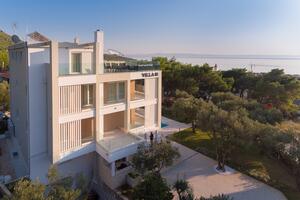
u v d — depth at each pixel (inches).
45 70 786.8
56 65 736.3
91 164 915.4
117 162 907.4
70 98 786.2
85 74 806.5
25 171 876.0
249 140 880.9
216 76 2094.0
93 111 854.5
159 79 1067.9
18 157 994.7
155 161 778.8
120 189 842.2
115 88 932.0
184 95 1649.9
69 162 845.2
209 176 925.8
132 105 977.5
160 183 648.4
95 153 915.4
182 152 1134.4
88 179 866.1
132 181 849.5
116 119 1022.4
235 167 999.6
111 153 819.4
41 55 778.2
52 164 757.3
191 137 1318.9
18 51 885.8
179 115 1368.1
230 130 907.4
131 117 1017.5
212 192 818.2
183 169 975.6
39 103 794.2
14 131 1101.7
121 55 1382.9
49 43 740.0
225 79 2207.2
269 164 1026.7
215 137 964.0
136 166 786.8
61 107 770.2
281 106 1888.5
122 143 885.8
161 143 840.9
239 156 1092.5
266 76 2105.1
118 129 1024.2
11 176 853.2
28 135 807.1
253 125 922.1
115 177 847.1
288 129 959.6
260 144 910.4
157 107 1080.8
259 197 795.4
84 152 851.4
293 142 837.2
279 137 850.8
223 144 938.1
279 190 839.7
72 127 807.7
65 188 551.2
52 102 741.9
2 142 1160.2
